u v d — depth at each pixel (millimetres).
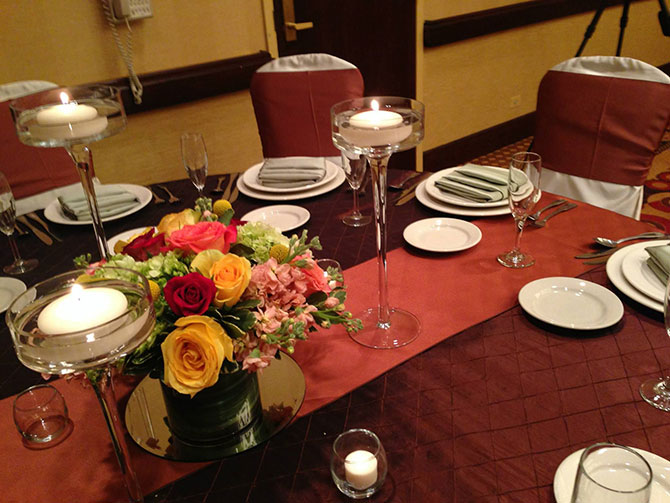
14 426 875
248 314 717
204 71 2789
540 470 741
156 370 746
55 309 649
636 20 5059
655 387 857
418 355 969
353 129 876
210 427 801
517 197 1172
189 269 762
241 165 3182
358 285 1181
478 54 4004
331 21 3627
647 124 1717
